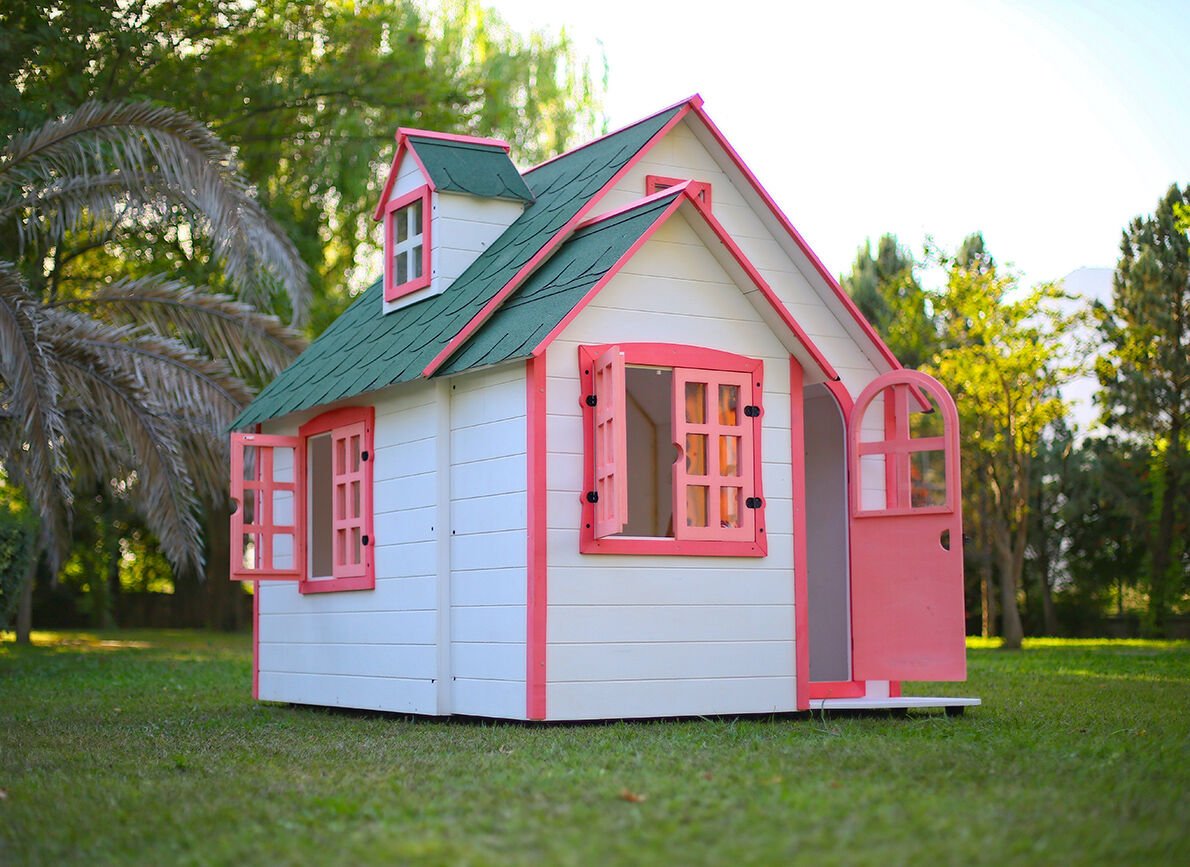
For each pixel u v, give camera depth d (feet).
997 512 84.64
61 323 46.62
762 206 39.68
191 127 46.29
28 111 67.67
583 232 35.86
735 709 33.04
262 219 48.85
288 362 53.01
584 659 31.40
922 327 86.89
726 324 33.96
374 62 86.22
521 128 95.61
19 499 71.92
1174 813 18.20
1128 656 67.72
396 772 22.93
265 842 17.25
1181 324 94.02
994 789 20.21
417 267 41.78
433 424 34.83
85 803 20.63
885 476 35.88
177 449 46.09
